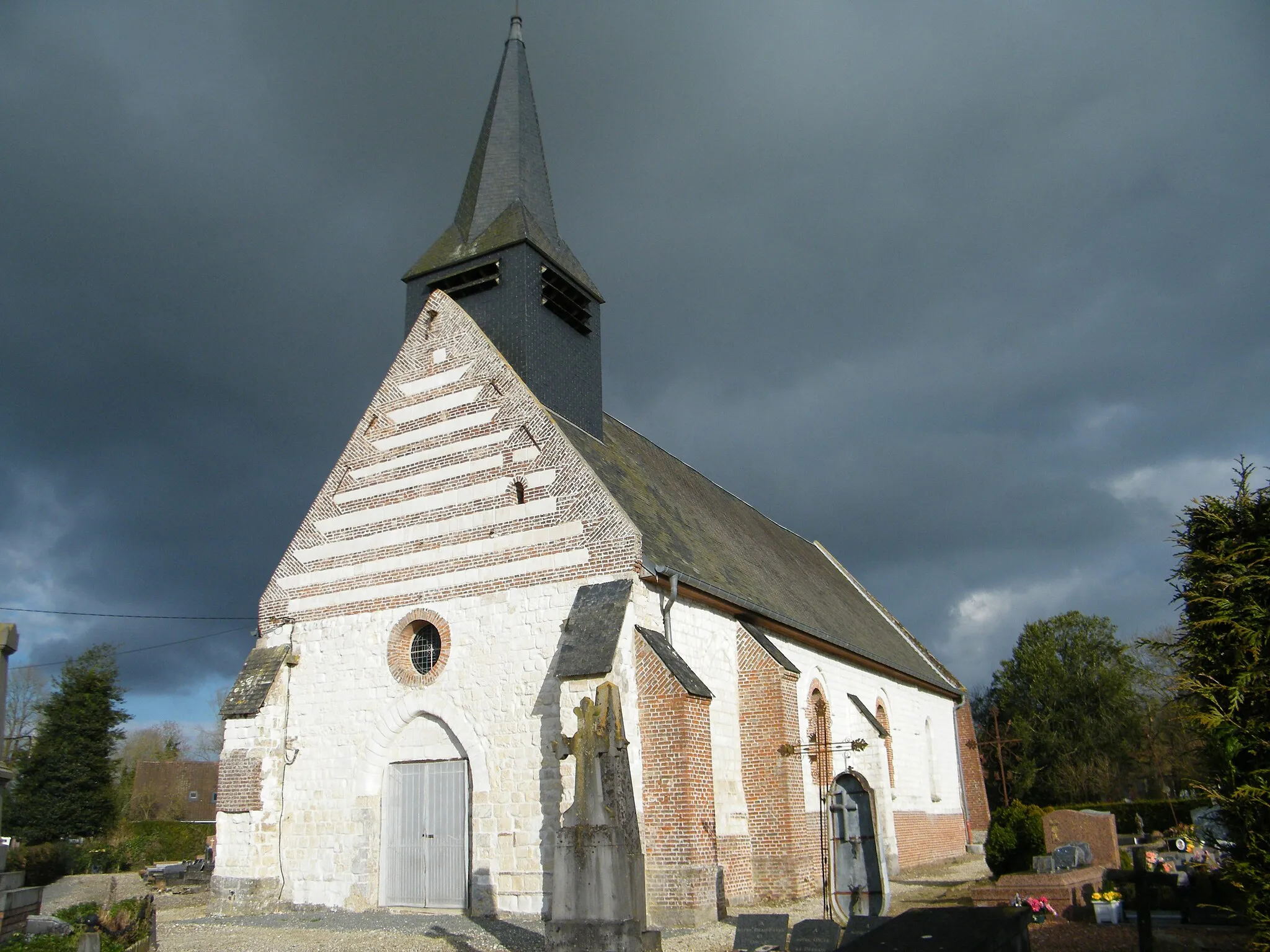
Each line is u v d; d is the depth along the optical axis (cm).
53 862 3291
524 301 2184
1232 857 1027
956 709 3881
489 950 1430
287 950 1459
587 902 1083
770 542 3272
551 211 2531
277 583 2173
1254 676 973
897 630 3944
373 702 1966
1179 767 4472
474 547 1933
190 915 2005
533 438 1930
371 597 2034
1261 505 1004
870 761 2502
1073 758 5300
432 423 2081
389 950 1442
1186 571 1047
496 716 1802
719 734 1886
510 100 2591
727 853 1811
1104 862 2012
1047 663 5525
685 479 2861
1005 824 2089
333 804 1950
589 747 1138
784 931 1293
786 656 2300
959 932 643
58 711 4047
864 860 1627
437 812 1847
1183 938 1304
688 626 1872
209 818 6588
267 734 2000
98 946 1135
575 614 1716
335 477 2177
